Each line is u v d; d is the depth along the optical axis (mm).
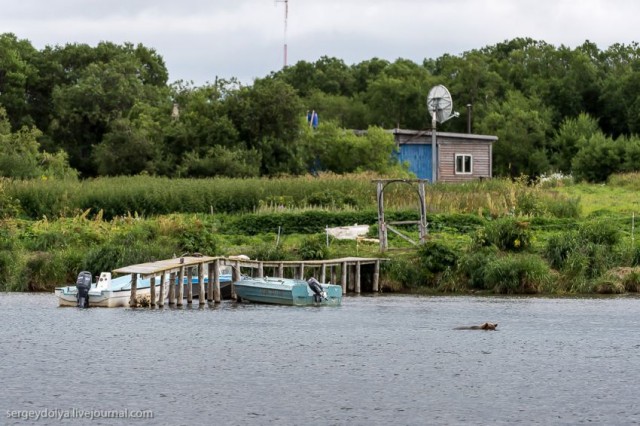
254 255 79812
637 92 187125
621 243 79812
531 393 43875
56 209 97875
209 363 49812
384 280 79062
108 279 70938
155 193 99312
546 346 54312
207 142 125938
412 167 133000
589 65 192750
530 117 178000
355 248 83812
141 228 85875
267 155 125625
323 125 133000
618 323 61719
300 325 61500
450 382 45906
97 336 57031
